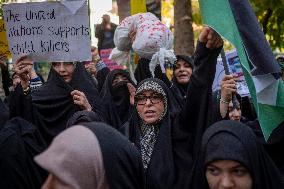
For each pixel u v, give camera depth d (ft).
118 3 20.20
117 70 14.70
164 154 9.84
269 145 10.00
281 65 12.09
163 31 14.76
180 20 21.84
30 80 12.47
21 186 9.57
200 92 9.27
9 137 9.77
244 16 8.68
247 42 8.63
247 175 6.61
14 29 12.14
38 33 12.07
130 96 13.76
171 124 10.21
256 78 8.62
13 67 12.12
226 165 6.57
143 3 17.56
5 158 9.56
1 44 12.92
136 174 6.17
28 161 9.93
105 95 14.44
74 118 10.12
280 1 25.26
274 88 8.68
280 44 28.60
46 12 12.02
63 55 12.05
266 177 6.84
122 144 5.97
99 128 5.88
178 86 14.73
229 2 8.68
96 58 17.98
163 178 9.62
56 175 5.18
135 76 15.23
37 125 11.97
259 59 8.55
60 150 5.31
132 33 15.51
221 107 10.19
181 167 9.63
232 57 13.51
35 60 12.10
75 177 5.25
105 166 5.64
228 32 8.46
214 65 9.18
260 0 25.38
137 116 10.67
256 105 8.62
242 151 6.56
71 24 12.00
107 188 5.61
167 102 10.31
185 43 21.83
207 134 6.89
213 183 6.72
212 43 8.93
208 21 8.56
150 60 14.96
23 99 11.09
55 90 12.54
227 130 6.71
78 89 12.86
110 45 27.04
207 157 6.70
